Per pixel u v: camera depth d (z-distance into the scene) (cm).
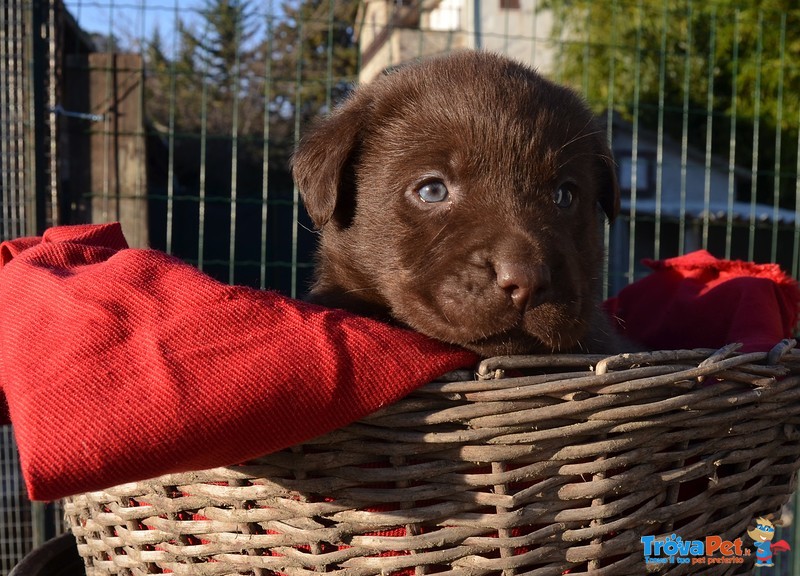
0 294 31
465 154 35
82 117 69
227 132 176
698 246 171
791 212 176
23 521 70
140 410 27
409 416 29
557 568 30
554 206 35
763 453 34
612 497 30
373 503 29
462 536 29
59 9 69
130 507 32
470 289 32
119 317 29
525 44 156
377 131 38
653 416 30
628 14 154
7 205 67
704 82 167
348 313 31
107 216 71
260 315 29
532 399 29
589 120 39
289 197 128
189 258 92
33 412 27
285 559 30
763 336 40
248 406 27
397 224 36
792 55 165
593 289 39
